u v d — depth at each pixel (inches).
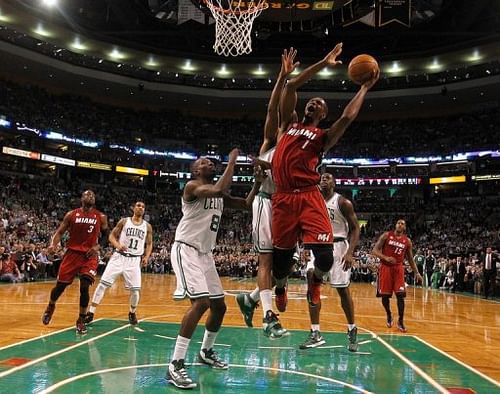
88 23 1214.9
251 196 178.9
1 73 1269.7
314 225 158.9
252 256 1048.2
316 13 631.2
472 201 1286.9
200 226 181.6
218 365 192.9
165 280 808.3
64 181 1290.6
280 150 164.9
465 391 167.8
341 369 198.5
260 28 715.4
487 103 1398.9
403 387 171.6
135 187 1423.5
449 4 983.6
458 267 778.2
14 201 1032.2
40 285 611.5
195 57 1309.1
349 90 1374.3
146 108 1509.6
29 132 1157.1
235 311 402.3
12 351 211.5
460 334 311.6
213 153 1412.4
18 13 1084.5
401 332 312.0
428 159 1320.1
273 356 221.6
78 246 275.6
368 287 823.7
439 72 1291.8
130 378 171.3
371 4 679.7
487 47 1178.6
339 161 1380.4
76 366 187.0
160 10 983.0
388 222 1312.7
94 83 1347.2
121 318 335.3
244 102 1465.3
